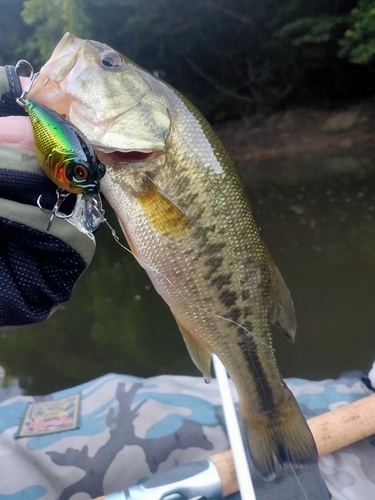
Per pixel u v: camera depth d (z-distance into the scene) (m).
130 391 0.43
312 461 0.30
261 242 0.30
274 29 3.04
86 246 0.22
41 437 0.38
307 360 0.76
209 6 3.01
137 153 0.26
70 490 0.33
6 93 0.22
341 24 2.84
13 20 3.03
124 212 0.26
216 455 0.31
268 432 0.31
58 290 0.22
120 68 0.26
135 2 2.89
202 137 0.27
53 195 0.21
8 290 0.21
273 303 0.31
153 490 0.28
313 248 1.21
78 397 0.43
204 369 0.30
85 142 0.19
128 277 1.21
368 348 0.77
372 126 2.88
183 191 0.26
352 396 0.41
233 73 3.24
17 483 0.34
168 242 0.27
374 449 0.34
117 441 0.37
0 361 0.86
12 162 0.20
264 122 3.21
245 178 2.36
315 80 3.08
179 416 0.39
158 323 0.95
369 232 1.27
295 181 2.03
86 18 2.84
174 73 3.32
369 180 1.81
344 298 0.94
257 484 0.29
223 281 0.28
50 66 0.24
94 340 0.91
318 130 3.02
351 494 0.31
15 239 0.21
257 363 0.31
